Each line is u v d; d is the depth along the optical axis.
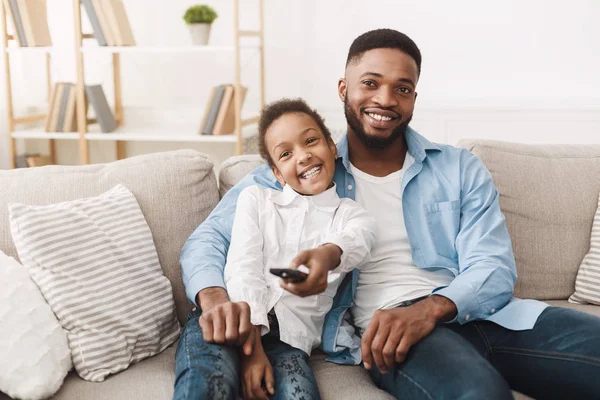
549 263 1.75
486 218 1.53
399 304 1.45
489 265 1.44
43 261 1.38
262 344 1.40
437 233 1.56
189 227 1.65
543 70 3.37
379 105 1.53
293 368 1.28
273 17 3.57
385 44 1.56
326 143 1.52
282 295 1.40
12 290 1.31
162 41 3.70
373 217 1.53
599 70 3.33
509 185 1.76
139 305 1.45
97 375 1.34
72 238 1.42
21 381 1.23
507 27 3.37
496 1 3.35
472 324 1.42
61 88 3.44
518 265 1.74
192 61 3.71
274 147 1.51
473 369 1.15
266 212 1.50
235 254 1.44
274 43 3.59
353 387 1.32
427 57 3.46
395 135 1.57
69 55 3.82
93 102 3.40
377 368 1.33
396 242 1.55
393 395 1.30
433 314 1.32
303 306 1.41
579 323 1.32
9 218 1.44
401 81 1.54
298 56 3.58
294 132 1.49
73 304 1.36
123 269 1.46
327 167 1.49
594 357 1.25
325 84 3.58
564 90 3.37
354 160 1.64
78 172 1.65
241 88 3.33
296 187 1.50
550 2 3.31
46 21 3.45
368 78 1.55
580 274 1.73
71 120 3.45
